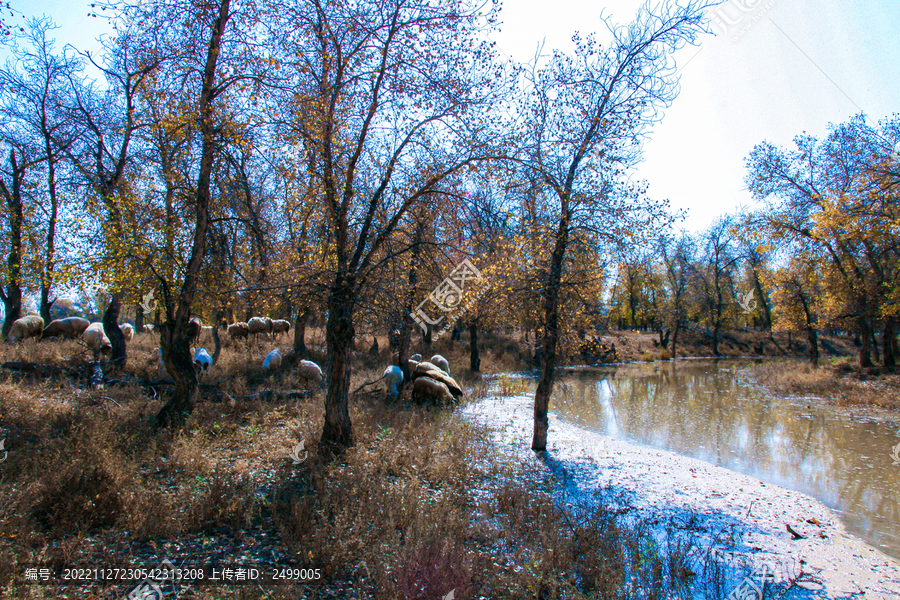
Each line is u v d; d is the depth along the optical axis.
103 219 10.20
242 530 5.50
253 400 12.20
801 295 28.33
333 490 6.68
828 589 5.38
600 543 5.70
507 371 27.30
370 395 15.45
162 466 7.14
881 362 25.66
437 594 4.39
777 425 14.38
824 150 22.67
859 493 8.62
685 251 50.69
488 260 10.54
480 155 9.48
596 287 10.69
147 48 10.70
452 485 7.79
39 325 16.48
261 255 10.37
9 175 18.78
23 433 7.51
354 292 9.02
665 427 14.09
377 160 9.84
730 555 6.11
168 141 10.46
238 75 9.74
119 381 12.08
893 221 15.22
